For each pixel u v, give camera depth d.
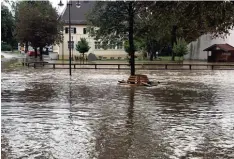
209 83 27.03
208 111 15.00
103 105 16.42
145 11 17.05
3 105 16.27
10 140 10.14
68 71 39.12
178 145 9.69
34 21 57.25
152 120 13.04
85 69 42.69
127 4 26.78
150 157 8.60
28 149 9.26
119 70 41.16
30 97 19.02
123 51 74.69
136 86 24.72
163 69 43.06
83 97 19.12
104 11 27.52
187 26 14.58
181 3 12.98
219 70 42.16
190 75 34.56
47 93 20.70
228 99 18.56
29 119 13.12
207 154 8.88
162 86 24.86
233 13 12.56
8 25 38.09
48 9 59.66
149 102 17.41
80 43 63.91
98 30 28.09
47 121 12.77
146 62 58.91
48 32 58.66
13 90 22.05
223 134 10.98
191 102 17.45
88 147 9.45
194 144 9.79
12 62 54.22
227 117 13.72
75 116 13.74
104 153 8.92
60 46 74.25
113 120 13.01
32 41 58.47
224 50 66.00
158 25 15.66
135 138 10.41
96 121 12.81
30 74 34.91
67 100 17.98
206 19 12.98
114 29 27.64
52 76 32.69
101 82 27.28
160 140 10.20
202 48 73.94
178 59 70.00
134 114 14.21
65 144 9.74
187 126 12.08
